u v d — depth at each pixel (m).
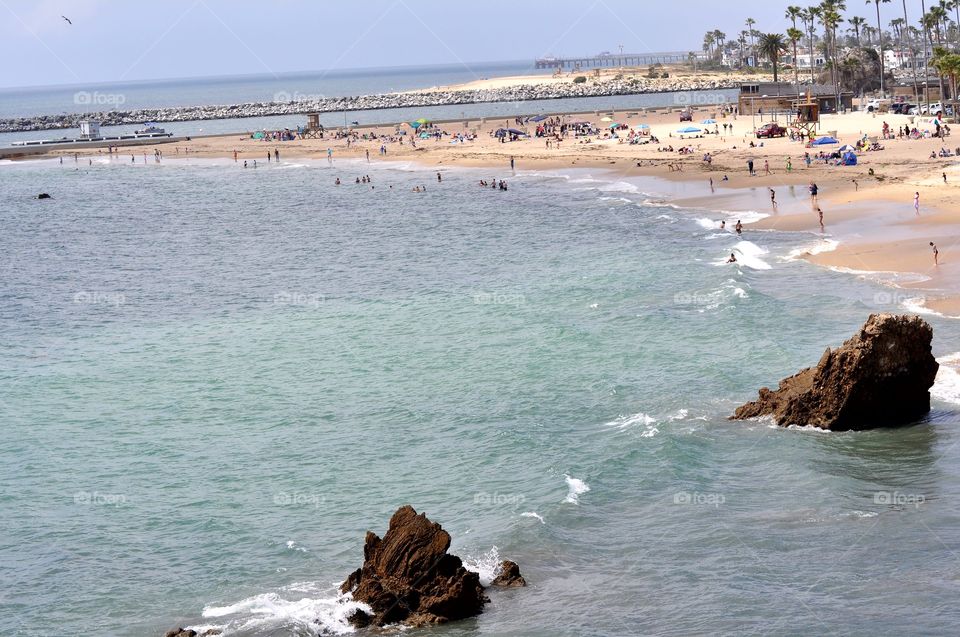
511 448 42.97
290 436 46.25
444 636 28.81
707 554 32.75
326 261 92.56
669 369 51.69
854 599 29.12
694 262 77.06
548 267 81.00
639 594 30.50
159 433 47.38
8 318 73.62
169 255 100.69
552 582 31.70
